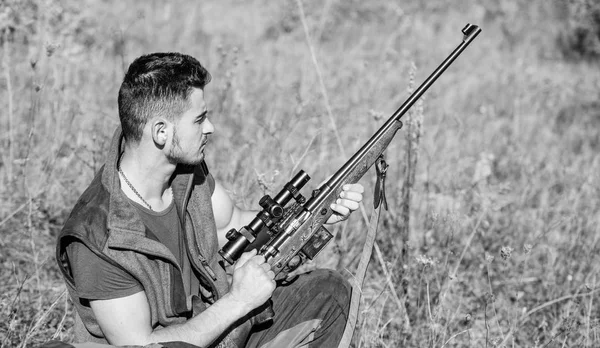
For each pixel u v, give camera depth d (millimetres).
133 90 3213
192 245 3490
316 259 5258
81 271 3139
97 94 7406
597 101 10141
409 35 12859
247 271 3309
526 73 11422
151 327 3238
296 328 3645
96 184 3279
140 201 3348
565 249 5672
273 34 11852
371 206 5984
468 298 5219
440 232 5750
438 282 4836
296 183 3514
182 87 3215
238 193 5348
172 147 3279
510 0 14664
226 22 12016
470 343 4496
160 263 3264
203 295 3605
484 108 9055
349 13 13195
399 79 9938
